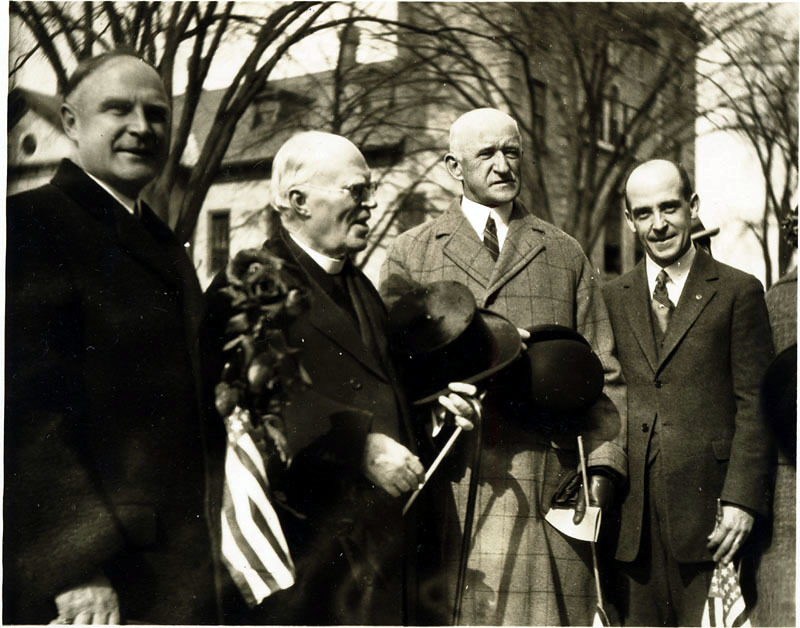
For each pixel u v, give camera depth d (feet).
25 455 14.02
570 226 17.75
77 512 13.99
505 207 15.34
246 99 16.97
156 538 14.08
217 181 16.67
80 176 14.61
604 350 15.39
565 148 17.87
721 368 15.76
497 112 15.37
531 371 14.53
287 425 13.78
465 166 15.17
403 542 14.23
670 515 15.39
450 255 15.07
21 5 16.24
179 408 14.15
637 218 16.24
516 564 14.58
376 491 14.10
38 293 14.15
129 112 14.83
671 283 16.08
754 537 15.69
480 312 14.52
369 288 14.56
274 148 16.97
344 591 14.05
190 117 16.74
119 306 14.23
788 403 15.79
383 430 13.74
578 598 14.70
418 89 17.58
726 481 15.44
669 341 15.78
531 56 17.84
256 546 13.88
